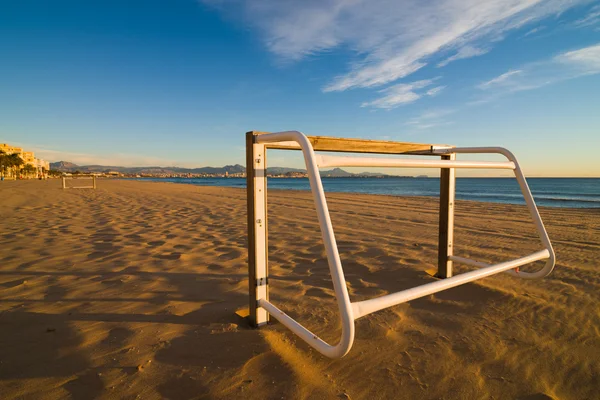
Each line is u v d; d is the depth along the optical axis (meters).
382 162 1.76
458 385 1.48
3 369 1.54
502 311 2.25
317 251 3.92
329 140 2.07
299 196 13.85
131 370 1.55
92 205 8.98
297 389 1.43
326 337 1.88
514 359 1.69
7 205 8.57
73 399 1.35
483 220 6.74
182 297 2.48
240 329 1.96
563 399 1.40
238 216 6.93
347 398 1.38
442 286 1.69
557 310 2.26
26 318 2.08
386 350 1.76
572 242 4.52
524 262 2.16
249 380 1.49
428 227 5.70
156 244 4.21
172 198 11.98
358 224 6.03
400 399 1.39
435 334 1.94
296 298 2.49
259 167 1.93
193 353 1.70
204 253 3.77
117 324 2.02
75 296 2.47
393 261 3.50
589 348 1.79
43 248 3.92
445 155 2.98
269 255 3.74
